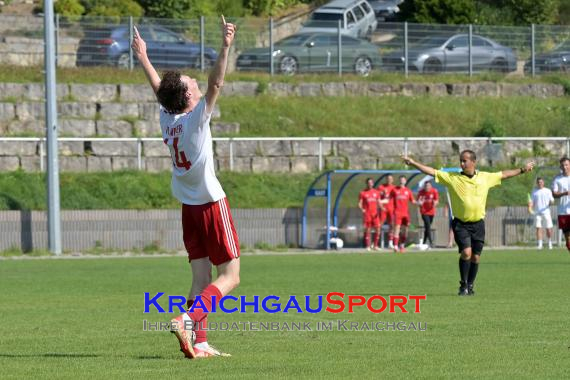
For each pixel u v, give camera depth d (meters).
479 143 124.38
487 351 31.44
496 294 52.16
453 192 51.25
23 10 166.12
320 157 116.19
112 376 26.91
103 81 127.88
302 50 142.62
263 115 127.50
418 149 122.44
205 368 28.27
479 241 51.50
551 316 41.56
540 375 26.94
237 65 140.50
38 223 96.38
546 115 137.38
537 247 104.56
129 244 98.50
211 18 140.88
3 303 49.41
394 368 28.17
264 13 186.88
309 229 103.75
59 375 27.22
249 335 36.47
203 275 30.19
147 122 118.69
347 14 167.62
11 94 119.94
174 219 99.88
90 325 40.03
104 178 105.62
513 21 184.00
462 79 144.88
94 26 134.38
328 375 26.94
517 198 114.56
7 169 107.25
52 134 93.19
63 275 68.75
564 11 196.12
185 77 29.25
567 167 70.44
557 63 151.12
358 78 140.88
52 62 91.94
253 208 103.75
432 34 148.25
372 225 100.88
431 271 70.75
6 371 28.02
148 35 135.88
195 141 28.55
